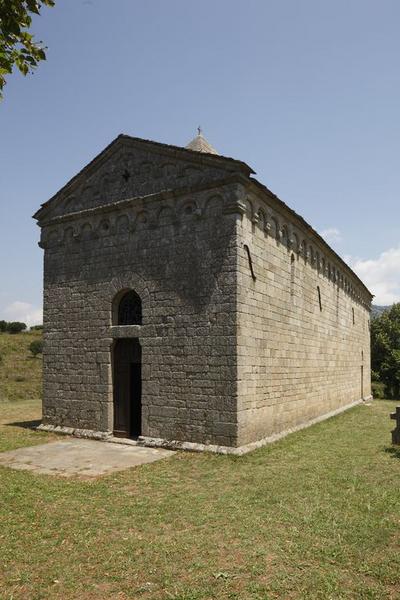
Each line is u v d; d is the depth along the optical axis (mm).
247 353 13492
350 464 11609
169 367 14047
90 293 16375
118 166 16109
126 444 14508
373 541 6824
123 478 10492
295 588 5551
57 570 6102
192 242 14031
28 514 8148
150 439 14148
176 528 7473
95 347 16062
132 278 15234
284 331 16547
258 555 6406
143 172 15438
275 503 8602
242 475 10578
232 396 12852
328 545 6695
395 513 8023
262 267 14836
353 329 29500
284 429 16203
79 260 16812
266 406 14719
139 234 15242
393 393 41844
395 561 6211
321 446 13984
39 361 45219
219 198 13648
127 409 15391
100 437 15352
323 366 21625
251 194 14141
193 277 13891
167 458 12445
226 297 13227
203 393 13344
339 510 8172
